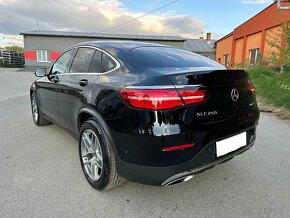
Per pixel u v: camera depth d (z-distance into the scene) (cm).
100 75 273
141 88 212
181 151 210
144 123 208
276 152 371
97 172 267
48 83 396
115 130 227
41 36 2736
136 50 283
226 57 2403
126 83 230
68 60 362
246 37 1916
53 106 386
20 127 486
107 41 323
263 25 1611
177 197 256
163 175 210
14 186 271
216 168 318
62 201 246
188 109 212
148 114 207
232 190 269
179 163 210
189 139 212
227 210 235
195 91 215
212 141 227
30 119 548
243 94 264
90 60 307
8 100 807
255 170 313
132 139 215
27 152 364
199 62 289
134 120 213
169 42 2866
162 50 305
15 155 352
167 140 205
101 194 259
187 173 216
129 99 217
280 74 917
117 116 226
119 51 278
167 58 277
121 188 271
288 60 866
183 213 231
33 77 1786
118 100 228
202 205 243
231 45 2223
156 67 244
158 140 205
